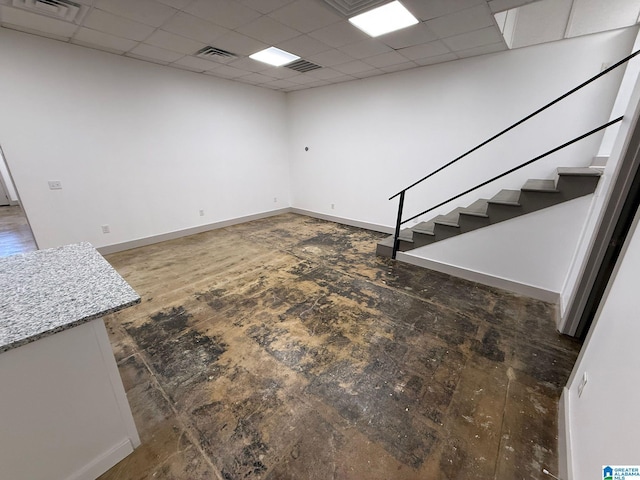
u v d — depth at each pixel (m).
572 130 3.28
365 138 5.16
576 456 1.24
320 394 1.78
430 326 2.47
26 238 5.00
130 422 1.40
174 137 4.60
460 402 1.72
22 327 1.03
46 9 2.54
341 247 4.53
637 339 1.00
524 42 3.32
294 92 6.01
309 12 2.53
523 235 2.90
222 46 3.39
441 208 4.52
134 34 3.06
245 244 4.66
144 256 4.09
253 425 1.57
